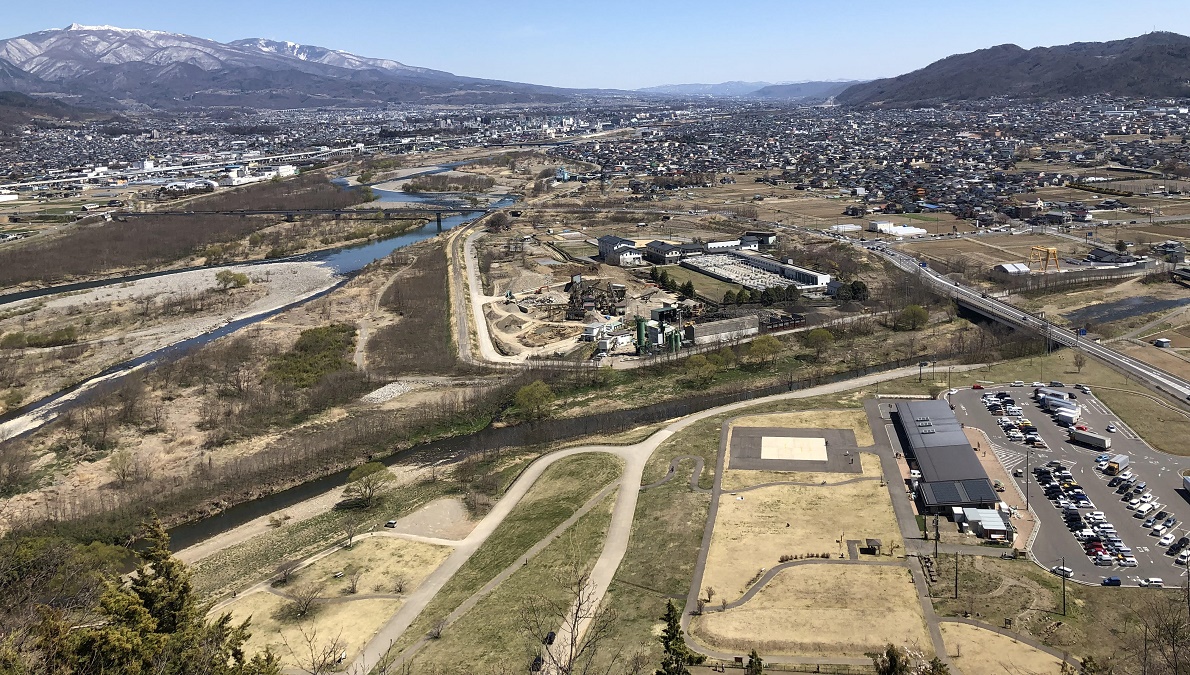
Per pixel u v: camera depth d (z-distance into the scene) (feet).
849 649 407.64
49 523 575.38
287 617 474.90
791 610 441.27
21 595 433.89
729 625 431.43
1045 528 512.22
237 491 642.22
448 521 598.34
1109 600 433.48
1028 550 488.44
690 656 314.96
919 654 396.98
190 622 313.32
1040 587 448.24
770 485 595.06
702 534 530.27
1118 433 648.38
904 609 436.76
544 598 473.67
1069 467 593.42
